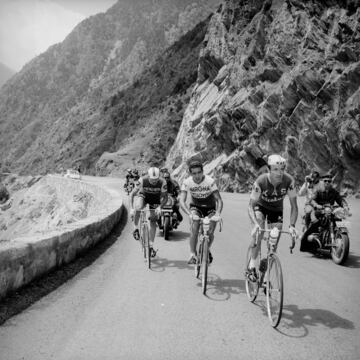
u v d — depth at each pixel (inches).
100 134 4522.6
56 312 207.6
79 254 334.3
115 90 6835.6
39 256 261.9
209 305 218.4
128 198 1002.1
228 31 1875.0
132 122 3937.0
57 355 161.8
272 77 1228.5
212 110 1625.2
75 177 2133.4
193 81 3447.3
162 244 401.1
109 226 453.7
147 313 205.9
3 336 179.5
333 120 940.0
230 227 510.0
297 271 289.0
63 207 1608.0
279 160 202.5
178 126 2913.4
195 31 4798.2
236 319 198.4
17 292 235.8
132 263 316.8
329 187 326.6
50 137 6323.8
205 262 239.0
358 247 372.5
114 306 216.4
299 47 1166.3
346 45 976.3
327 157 967.0
